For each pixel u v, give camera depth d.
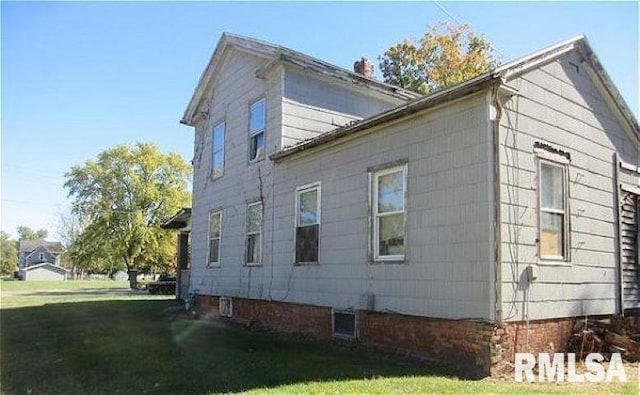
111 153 48.25
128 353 9.38
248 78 15.12
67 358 9.12
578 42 9.38
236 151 15.37
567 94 9.21
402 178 9.07
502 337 7.28
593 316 9.08
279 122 13.20
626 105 10.31
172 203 48.84
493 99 7.62
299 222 11.92
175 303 21.48
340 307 10.20
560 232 8.70
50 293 33.16
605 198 9.86
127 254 47.56
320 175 11.27
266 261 13.09
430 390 6.25
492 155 7.54
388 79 30.30
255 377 7.18
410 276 8.63
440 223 8.18
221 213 15.96
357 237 9.94
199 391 6.51
